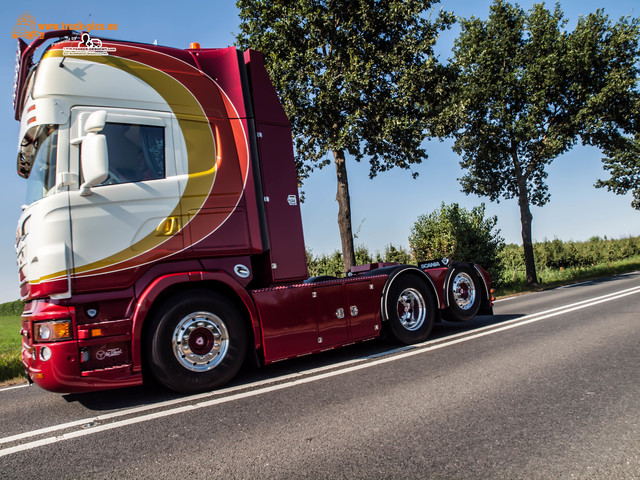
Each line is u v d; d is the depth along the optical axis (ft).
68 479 9.30
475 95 72.69
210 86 17.63
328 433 11.01
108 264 14.49
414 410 12.34
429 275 23.81
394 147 53.21
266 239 17.67
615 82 69.05
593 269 91.15
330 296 19.11
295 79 45.47
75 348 13.64
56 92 14.71
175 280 15.19
